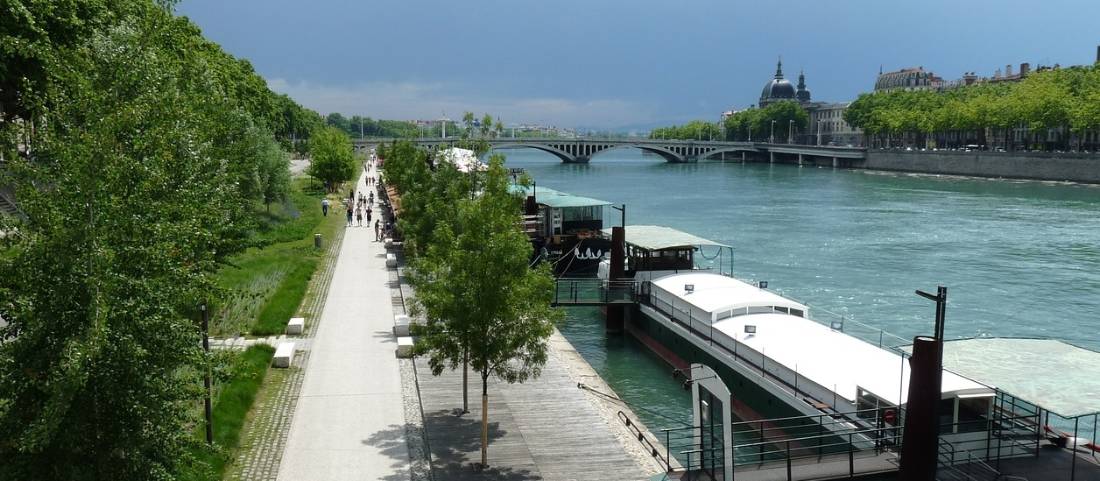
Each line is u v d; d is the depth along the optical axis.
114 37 21.41
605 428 32.16
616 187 189.88
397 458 28.53
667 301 49.66
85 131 17.91
